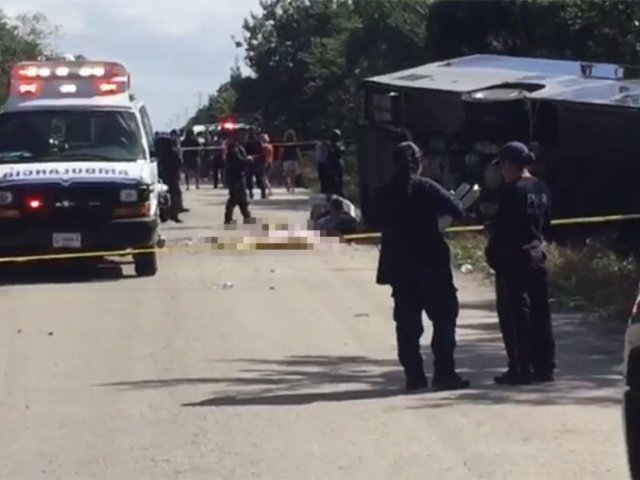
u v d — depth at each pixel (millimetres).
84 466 9305
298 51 62844
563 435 9797
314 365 13016
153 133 23125
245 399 11414
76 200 19500
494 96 22578
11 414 11016
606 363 12867
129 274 20484
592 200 21109
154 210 20328
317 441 9820
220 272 20625
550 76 23781
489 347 14047
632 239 20719
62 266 21266
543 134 21969
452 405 10945
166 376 12555
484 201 23031
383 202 11508
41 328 15492
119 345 14289
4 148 20281
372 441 9781
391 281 11562
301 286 18891
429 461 9172
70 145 20344
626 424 7512
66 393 11836
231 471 9055
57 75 21172
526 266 11609
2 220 19438
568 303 16469
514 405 10891
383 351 13758
